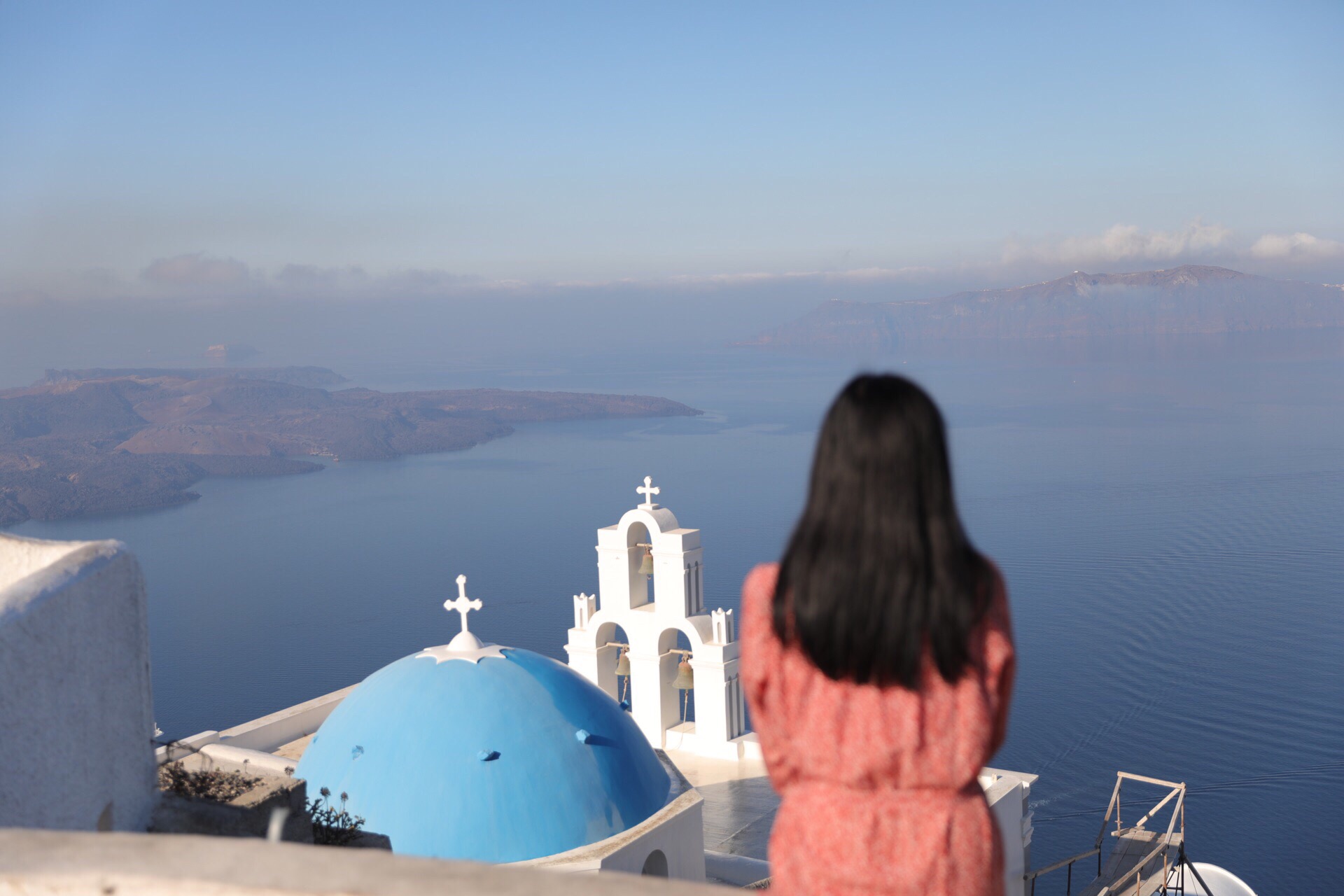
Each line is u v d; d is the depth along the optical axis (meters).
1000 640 3.05
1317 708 193.75
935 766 3.03
